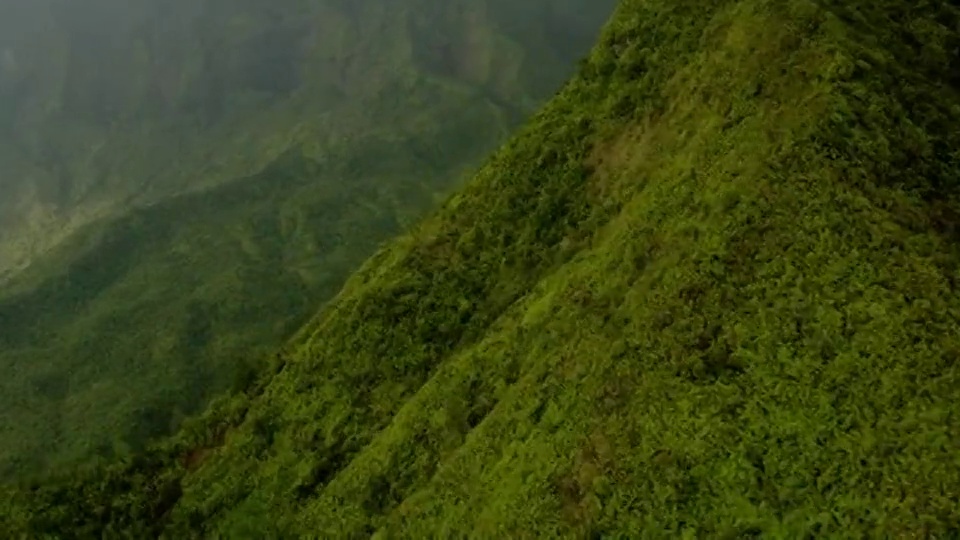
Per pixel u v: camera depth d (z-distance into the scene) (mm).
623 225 64375
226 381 171125
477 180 90688
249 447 84750
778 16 64875
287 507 76250
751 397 43375
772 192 50781
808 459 39969
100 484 90875
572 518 45531
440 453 64625
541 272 74562
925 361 41031
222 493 82500
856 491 38031
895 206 48875
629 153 75000
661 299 51125
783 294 46188
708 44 73188
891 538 35906
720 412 43500
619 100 80438
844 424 40344
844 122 53156
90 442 156125
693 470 42375
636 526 42438
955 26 71250
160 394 171250
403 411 71750
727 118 61188
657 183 64250
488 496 52406
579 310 59438
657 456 43875
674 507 41750
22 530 85500
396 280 86625
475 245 83688
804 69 58688
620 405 48156
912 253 46094
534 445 51938
